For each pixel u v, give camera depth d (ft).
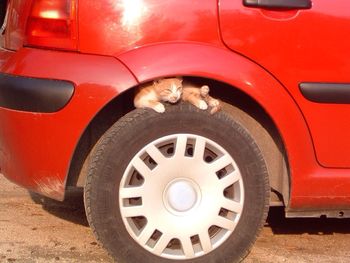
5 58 12.85
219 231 12.57
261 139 13.11
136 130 11.99
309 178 12.62
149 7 11.93
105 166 12.01
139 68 11.82
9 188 17.42
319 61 12.40
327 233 15.10
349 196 12.82
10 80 12.23
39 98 11.93
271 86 12.25
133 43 11.94
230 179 12.36
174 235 12.28
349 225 15.65
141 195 12.16
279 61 12.28
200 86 12.51
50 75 11.90
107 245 12.19
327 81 12.44
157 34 11.96
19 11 12.73
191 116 12.10
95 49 11.93
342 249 14.21
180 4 12.01
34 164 12.22
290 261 13.43
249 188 12.39
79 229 14.80
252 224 12.45
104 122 12.79
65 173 12.12
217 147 12.26
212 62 12.00
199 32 12.06
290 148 12.49
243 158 12.31
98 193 12.05
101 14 11.89
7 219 15.23
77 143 11.98
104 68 11.82
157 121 12.04
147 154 12.12
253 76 12.16
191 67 11.91
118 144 11.98
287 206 12.90
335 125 12.58
